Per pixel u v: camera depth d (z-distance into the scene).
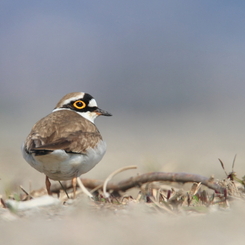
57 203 8.34
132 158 19.33
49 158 9.79
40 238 6.01
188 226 6.46
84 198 9.11
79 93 12.32
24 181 14.12
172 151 21.03
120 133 27.94
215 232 6.11
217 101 40.69
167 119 34.12
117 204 8.97
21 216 7.59
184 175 10.44
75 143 10.03
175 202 8.56
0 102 40.31
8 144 22.73
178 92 43.34
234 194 9.10
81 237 6.02
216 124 31.03
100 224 6.76
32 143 9.94
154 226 6.55
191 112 36.84
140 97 42.50
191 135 26.86
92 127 11.04
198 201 8.82
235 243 5.63
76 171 10.31
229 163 17.59
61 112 11.49
